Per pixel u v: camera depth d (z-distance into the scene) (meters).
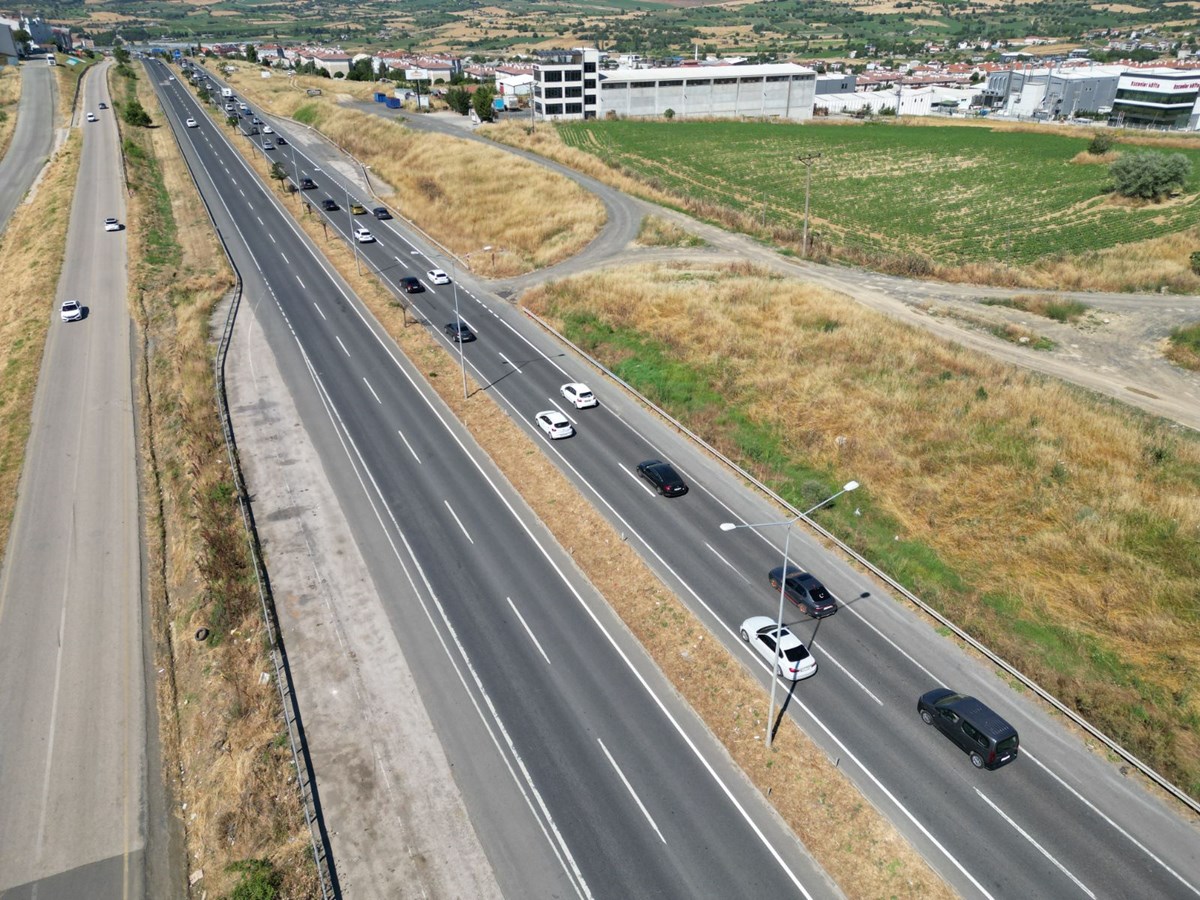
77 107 154.88
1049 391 56.34
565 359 66.38
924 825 29.16
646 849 28.41
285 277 83.62
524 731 32.97
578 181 118.06
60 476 50.91
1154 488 45.84
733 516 46.62
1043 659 36.50
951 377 58.91
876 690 35.00
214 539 43.31
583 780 30.94
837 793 30.39
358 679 35.44
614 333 69.50
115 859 28.86
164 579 42.47
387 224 103.62
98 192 106.50
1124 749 31.55
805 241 91.06
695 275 81.81
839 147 150.75
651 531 45.16
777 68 184.50
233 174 123.69
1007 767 31.34
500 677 35.53
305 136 152.00
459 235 98.62
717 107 184.62
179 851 29.17
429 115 165.38
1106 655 36.41
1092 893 26.88
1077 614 38.47
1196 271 82.00
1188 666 35.28
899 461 49.62
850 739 32.59
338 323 72.56
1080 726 33.03
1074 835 28.77
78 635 38.81
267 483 49.09
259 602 39.50
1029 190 118.88
